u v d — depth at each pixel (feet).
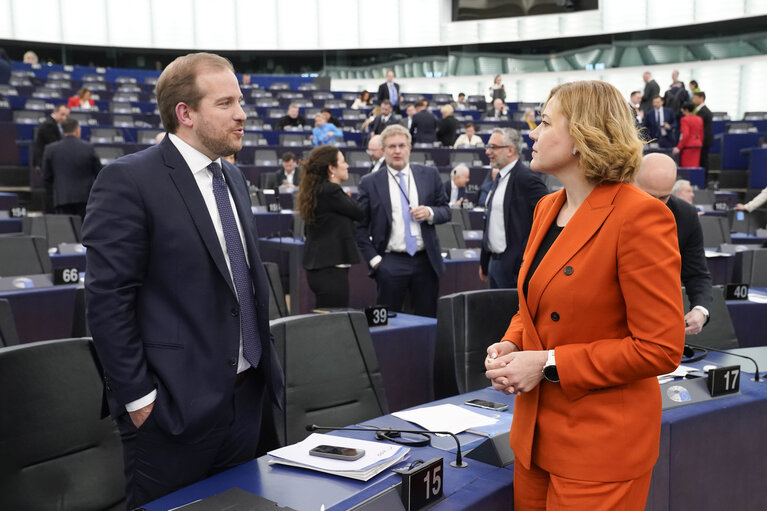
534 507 4.82
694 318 8.61
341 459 5.20
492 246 13.12
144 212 5.07
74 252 15.43
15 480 5.40
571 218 4.49
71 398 5.83
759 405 6.76
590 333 4.40
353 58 66.49
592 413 4.39
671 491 6.21
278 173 27.91
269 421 6.93
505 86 62.64
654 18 56.80
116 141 32.40
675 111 41.98
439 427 6.10
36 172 29.14
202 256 5.22
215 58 5.34
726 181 36.11
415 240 12.79
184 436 5.15
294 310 18.43
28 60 50.72
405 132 12.66
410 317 10.91
